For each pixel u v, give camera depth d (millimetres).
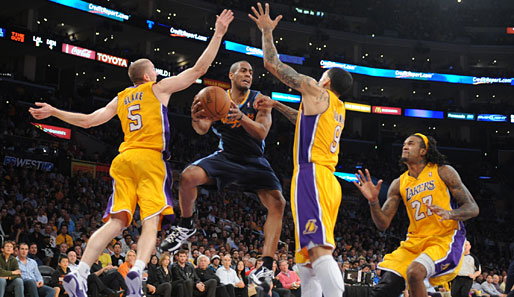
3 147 19297
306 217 4180
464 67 39250
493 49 38719
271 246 5055
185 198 4875
